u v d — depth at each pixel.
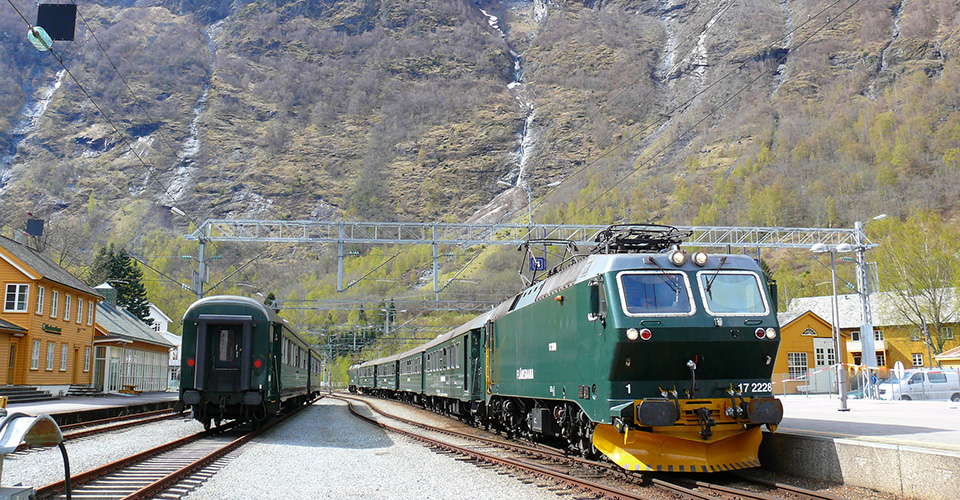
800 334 48.41
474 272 72.94
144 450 15.44
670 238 13.83
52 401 33.09
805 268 103.19
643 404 10.95
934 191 120.56
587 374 12.42
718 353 11.59
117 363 45.41
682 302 11.68
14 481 11.43
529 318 16.28
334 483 11.59
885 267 48.44
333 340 78.75
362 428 22.94
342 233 33.44
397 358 45.06
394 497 10.36
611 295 11.66
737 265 12.20
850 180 131.12
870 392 33.00
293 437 19.67
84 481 11.12
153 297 88.12
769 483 10.80
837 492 10.22
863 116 167.12
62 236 76.00
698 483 10.95
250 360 19.89
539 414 15.88
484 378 21.44
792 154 158.62
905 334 50.72
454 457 14.70
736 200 124.88
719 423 11.50
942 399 31.66
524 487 11.13
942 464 9.01
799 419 16.42
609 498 10.17
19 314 33.97
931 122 149.38
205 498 10.28
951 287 45.78
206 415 20.19
